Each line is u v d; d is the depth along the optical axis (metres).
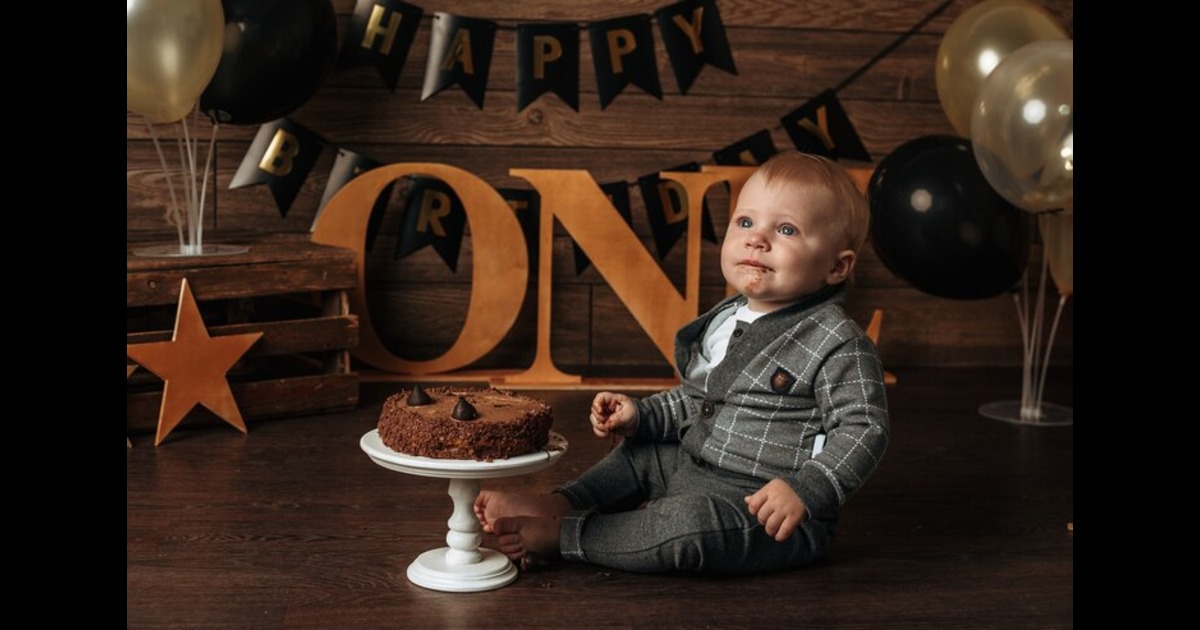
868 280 3.60
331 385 2.91
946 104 3.22
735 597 1.82
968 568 1.97
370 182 3.23
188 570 1.88
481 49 3.38
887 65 3.53
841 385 1.88
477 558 1.86
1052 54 2.72
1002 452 2.71
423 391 1.86
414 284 3.45
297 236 3.31
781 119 3.51
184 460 2.50
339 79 3.35
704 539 1.83
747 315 1.99
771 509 1.76
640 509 1.92
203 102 2.89
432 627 1.68
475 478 1.75
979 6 3.16
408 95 3.38
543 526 1.90
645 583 1.86
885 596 1.83
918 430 2.90
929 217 3.02
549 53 3.41
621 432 2.05
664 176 3.38
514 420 1.75
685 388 2.06
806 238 1.91
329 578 1.86
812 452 1.90
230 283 2.76
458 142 3.42
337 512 2.17
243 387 2.78
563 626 1.69
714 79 3.48
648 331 3.37
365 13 3.33
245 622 1.68
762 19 3.47
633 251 3.34
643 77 3.44
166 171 2.89
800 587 1.86
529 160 3.45
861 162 3.56
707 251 3.53
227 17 2.82
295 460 2.51
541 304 3.31
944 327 3.65
